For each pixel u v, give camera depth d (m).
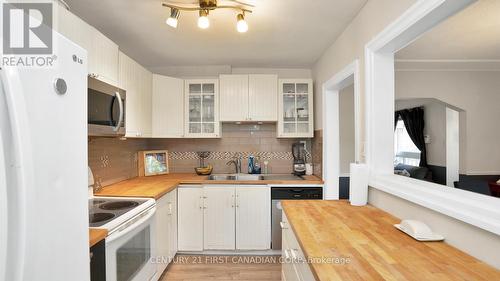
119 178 2.64
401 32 1.32
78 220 0.92
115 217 1.49
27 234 0.68
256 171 3.30
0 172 0.61
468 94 3.45
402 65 3.21
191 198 2.76
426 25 1.24
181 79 3.05
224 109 3.05
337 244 1.04
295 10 1.86
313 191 2.75
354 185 1.68
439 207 1.06
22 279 0.65
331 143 2.68
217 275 2.38
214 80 3.08
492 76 3.46
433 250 0.98
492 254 0.86
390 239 1.10
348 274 0.80
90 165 2.14
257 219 2.78
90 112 1.55
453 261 0.89
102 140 2.32
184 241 2.76
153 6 1.82
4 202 0.62
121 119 1.83
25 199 0.66
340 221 1.35
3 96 0.63
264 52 2.75
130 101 2.32
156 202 2.10
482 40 2.39
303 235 1.14
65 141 0.85
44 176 0.75
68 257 0.86
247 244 2.77
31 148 0.70
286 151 3.38
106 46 1.89
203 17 1.72
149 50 2.70
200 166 3.39
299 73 3.39
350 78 2.15
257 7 1.82
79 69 0.93
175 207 2.67
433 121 5.15
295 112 3.12
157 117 2.89
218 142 3.40
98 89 1.63
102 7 1.83
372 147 1.65
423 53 2.76
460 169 3.57
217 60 3.04
